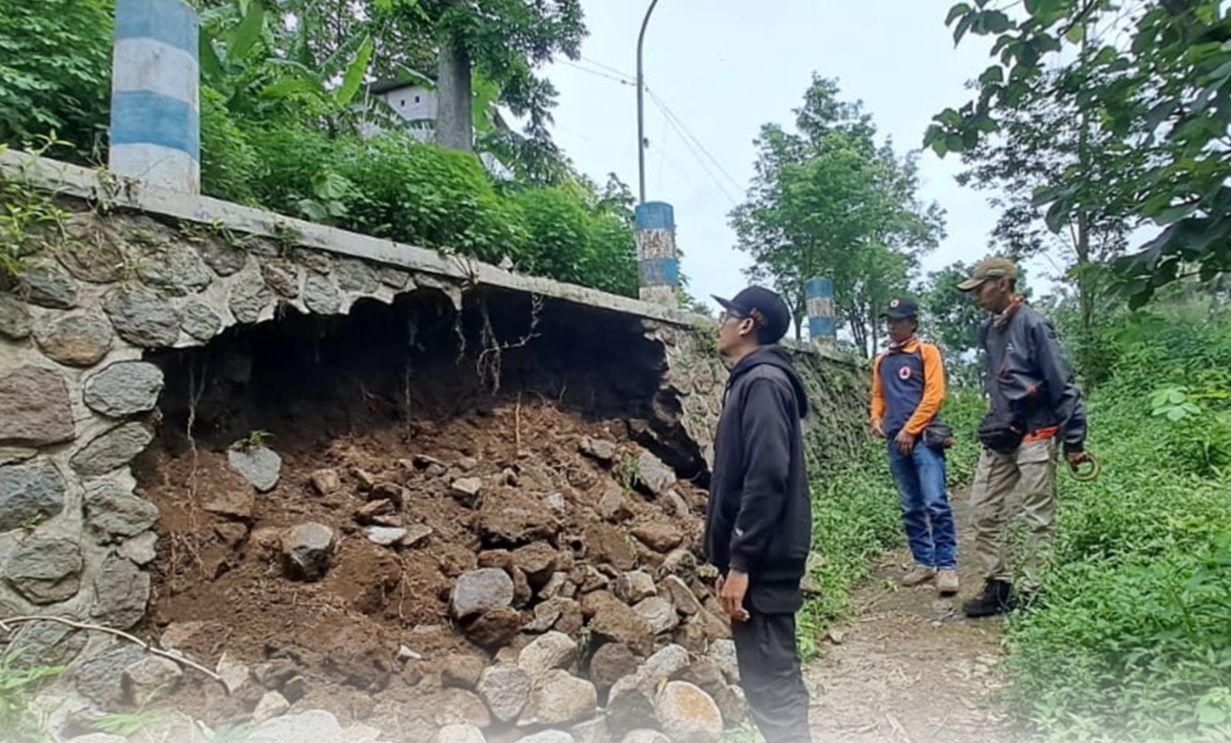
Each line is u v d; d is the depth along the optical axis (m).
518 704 2.26
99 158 2.51
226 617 2.24
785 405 2.11
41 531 1.93
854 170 10.61
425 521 2.93
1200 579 2.33
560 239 4.67
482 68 7.20
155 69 2.35
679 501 4.09
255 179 3.25
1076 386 3.40
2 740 1.48
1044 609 3.09
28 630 1.87
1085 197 1.96
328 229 2.79
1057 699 2.33
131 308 2.20
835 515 5.08
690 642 2.91
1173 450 4.85
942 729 2.58
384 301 3.02
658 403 4.58
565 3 7.18
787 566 2.05
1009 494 3.65
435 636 2.47
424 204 3.57
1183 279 1.87
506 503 3.03
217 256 2.44
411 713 2.16
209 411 2.71
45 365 2.00
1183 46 1.79
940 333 13.12
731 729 2.51
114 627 2.03
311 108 5.02
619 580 2.98
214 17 4.31
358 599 2.46
